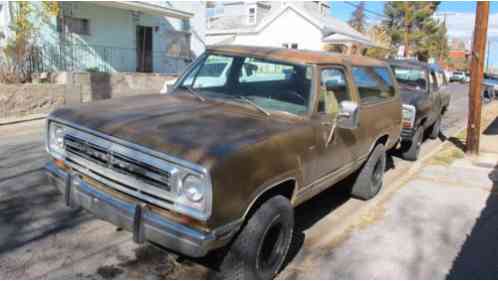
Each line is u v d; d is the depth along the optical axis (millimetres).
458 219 4828
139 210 2705
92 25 14484
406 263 3709
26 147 6988
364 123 4535
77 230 3922
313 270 3508
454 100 21422
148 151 2652
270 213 3004
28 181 5164
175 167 2570
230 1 33531
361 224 4551
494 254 3953
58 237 3764
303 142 3324
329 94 3916
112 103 3656
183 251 2598
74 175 3141
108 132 2881
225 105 3729
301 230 4324
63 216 4199
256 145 2820
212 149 2617
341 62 4293
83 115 3215
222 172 2525
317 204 5117
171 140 2707
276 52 4039
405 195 5617
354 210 4980
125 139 2773
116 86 13609
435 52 46031
